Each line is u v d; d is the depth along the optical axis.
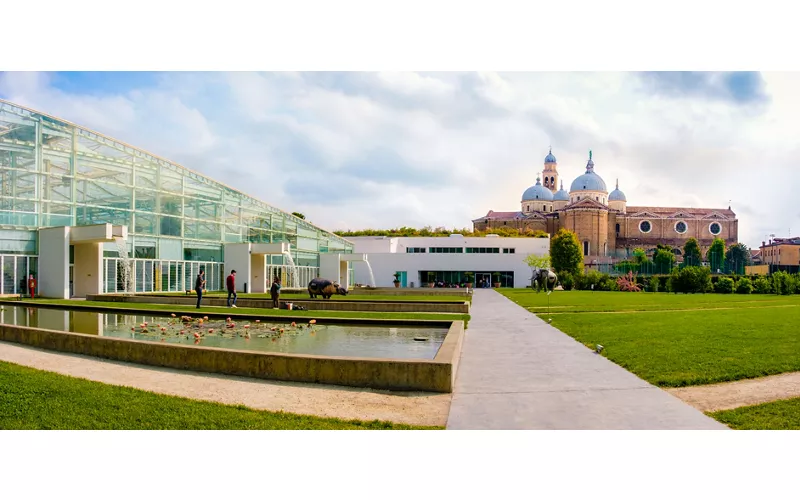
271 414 7.19
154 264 34.91
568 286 64.00
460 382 9.45
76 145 30.42
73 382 8.65
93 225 27.38
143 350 10.79
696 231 142.00
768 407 7.55
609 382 9.34
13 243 27.47
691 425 6.87
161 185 35.78
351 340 14.14
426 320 17.75
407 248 83.50
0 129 27.11
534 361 11.48
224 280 41.12
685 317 21.78
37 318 18.41
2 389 8.02
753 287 53.81
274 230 48.38
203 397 8.16
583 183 135.62
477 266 77.31
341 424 6.85
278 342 13.70
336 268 57.41
